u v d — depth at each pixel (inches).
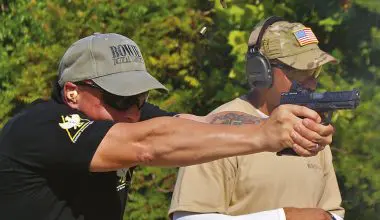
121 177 284.2
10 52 607.5
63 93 274.8
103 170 257.0
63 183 267.1
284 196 317.1
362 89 508.1
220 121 321.7
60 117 262.8
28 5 607.5
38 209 267.4
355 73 520.4
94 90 269.6
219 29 537.6
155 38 555.8
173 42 557.0
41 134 260.4
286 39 329.7
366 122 502.9
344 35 521.3
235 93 520.4
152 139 251.0
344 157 503.8
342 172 502.6
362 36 516.7
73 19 564.4
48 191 266.8
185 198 313.7
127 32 559.2
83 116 265.4
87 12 562.3
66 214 271.4
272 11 522.0
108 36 275.7
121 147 252.7
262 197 315.3
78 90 271.6
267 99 332.5
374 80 514.9
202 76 548.1
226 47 543.5
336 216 329.7
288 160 319.6
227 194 316.5
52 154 258.1
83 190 272.2
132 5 560.7
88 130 256.7
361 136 502.0
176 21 553.0
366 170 498.9
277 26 335.0
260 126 243.1
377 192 501.7
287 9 520.4
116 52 271.6
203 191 313.4
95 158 254.2
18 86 563.8
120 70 270.4
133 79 269.4
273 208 315.6
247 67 337.4
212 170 314.7
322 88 500.4
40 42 578.2
